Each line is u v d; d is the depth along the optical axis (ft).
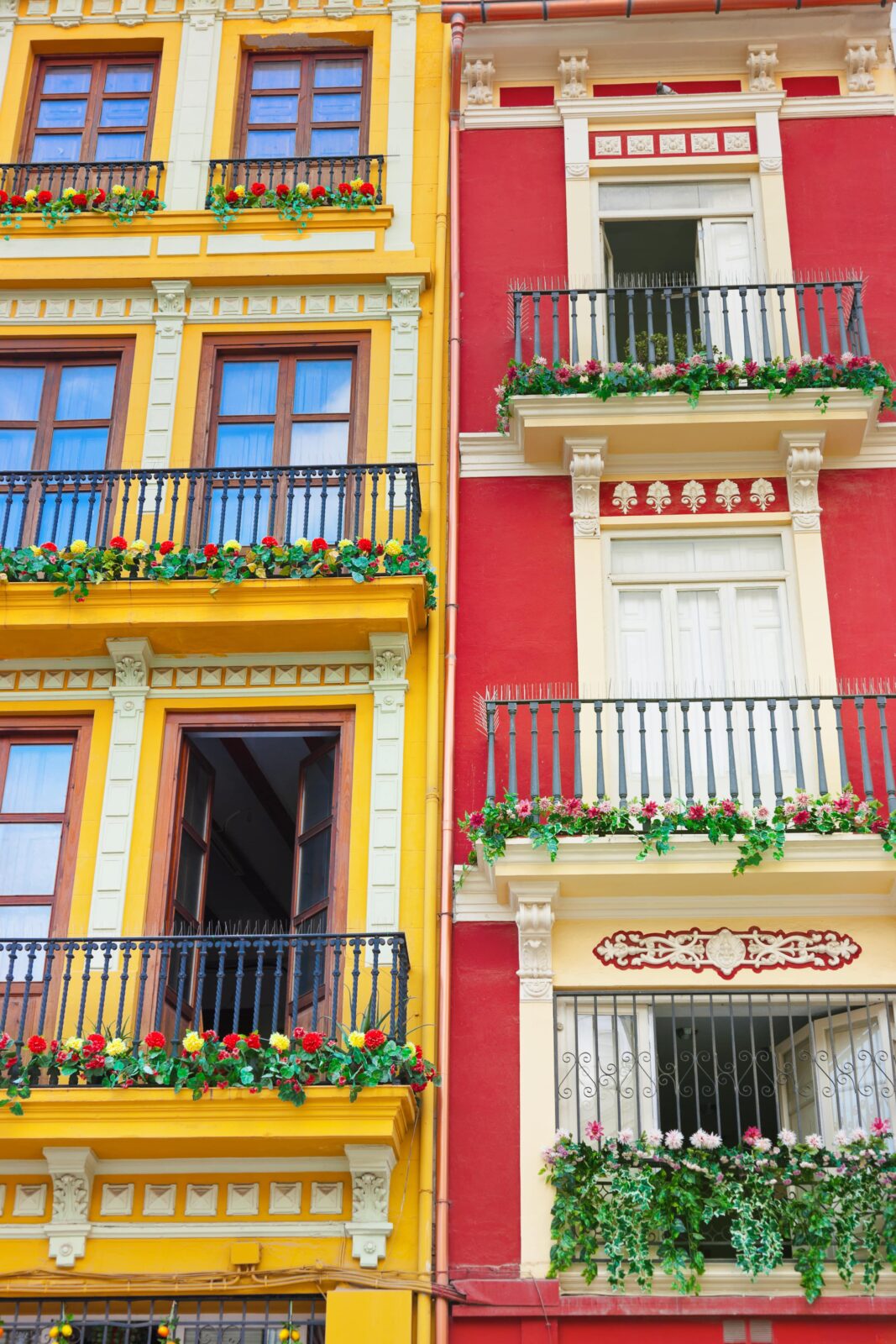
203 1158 40.04
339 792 45.06
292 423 50.78
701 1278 38.45
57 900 44.27
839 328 48.93
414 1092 39.88
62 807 45.83
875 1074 41.06
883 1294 38.09
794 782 44.91
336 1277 38.65
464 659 46.44
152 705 46.42
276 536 49.11
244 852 58.95
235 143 55.31
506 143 54.34
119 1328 39.75
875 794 44.27
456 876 43.60
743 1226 38.14
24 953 43.96
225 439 50.72
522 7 53.42
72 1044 39.29
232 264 52.03
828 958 42.32
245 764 51.78
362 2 56.75
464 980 42.47
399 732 45.44
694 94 54.29
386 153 54.34
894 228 52.16
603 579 47.52
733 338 51.44
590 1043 42.06
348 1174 40.16
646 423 47.73
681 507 48.24
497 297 51.85
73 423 51.19
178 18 56.80
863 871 41.50
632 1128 40.98
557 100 54.60
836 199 52.70
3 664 47.06
